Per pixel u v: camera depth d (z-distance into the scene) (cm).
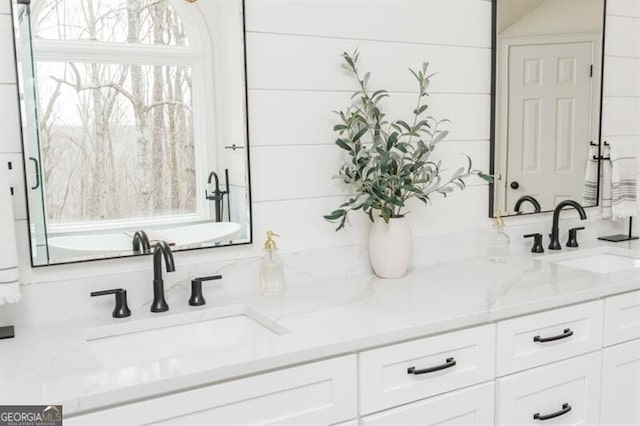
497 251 240
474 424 176
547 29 254
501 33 243
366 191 206
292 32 201
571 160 267
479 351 175
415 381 163
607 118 279
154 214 183
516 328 182
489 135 246
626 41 281
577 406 199
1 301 150
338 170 214
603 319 202
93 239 174
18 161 165
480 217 247
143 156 180
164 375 128
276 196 203
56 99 167
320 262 212
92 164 173
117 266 179
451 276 216
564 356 193
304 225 209
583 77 265
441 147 235
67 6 167
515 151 252
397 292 195
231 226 195
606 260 266
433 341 165
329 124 210
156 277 176
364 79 209
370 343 153
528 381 185
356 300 186
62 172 169
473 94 241
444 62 233
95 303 176
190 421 132
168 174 184
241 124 194
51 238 169
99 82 173
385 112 221
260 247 201
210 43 187
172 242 186
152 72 180
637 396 217
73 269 173
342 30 210
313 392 147
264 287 194
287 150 203
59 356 142
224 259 195
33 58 164
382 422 158
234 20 190
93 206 174
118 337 166
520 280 208
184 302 188
